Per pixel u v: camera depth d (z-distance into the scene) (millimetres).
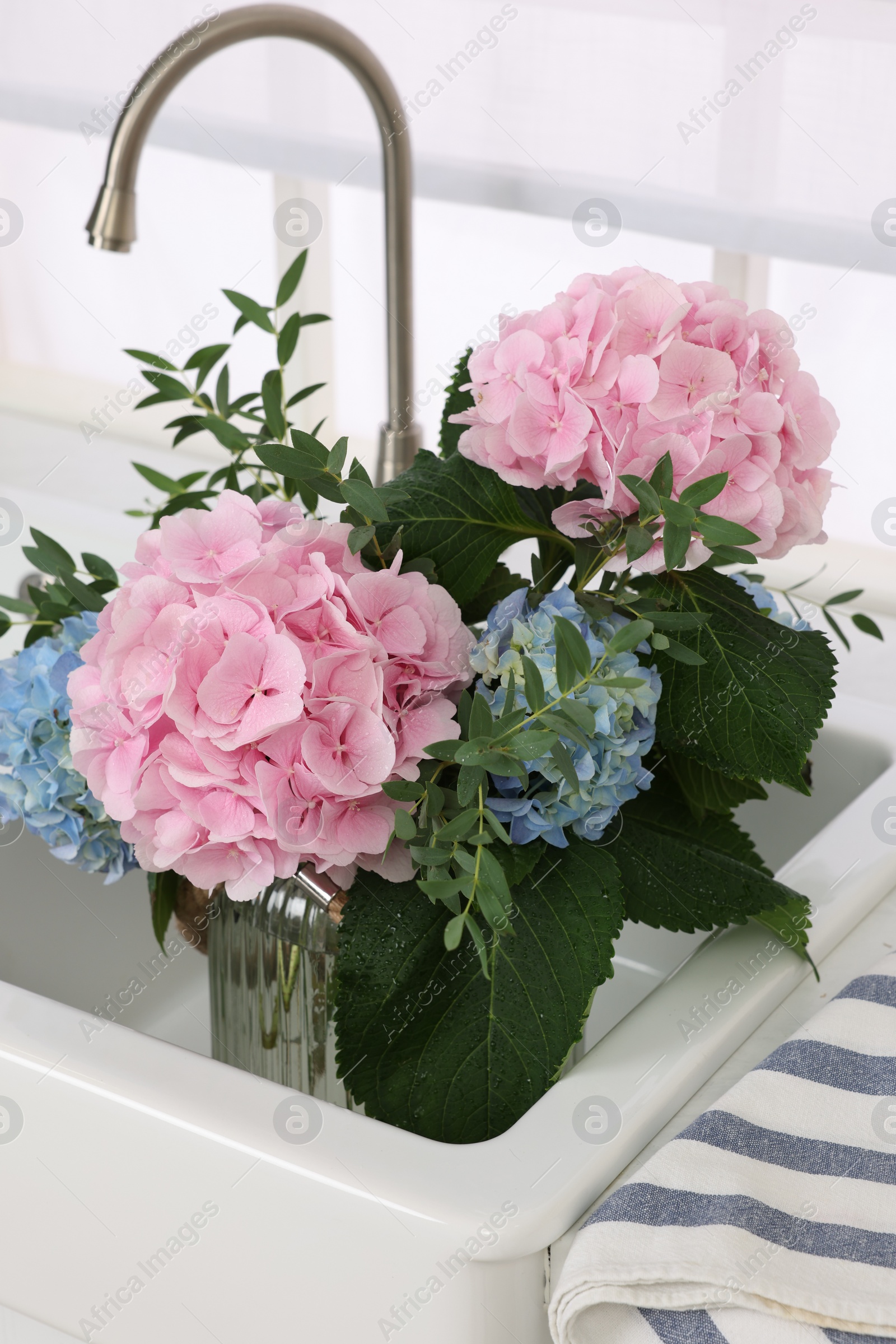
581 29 1243
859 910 680
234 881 541
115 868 624
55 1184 555
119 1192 540
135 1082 530
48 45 1493
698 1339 461
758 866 645
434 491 596
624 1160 521
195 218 1617
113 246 750
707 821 653
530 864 550
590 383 550
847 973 645
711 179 1242
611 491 535
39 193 1692
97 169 1642
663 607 586
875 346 1344
